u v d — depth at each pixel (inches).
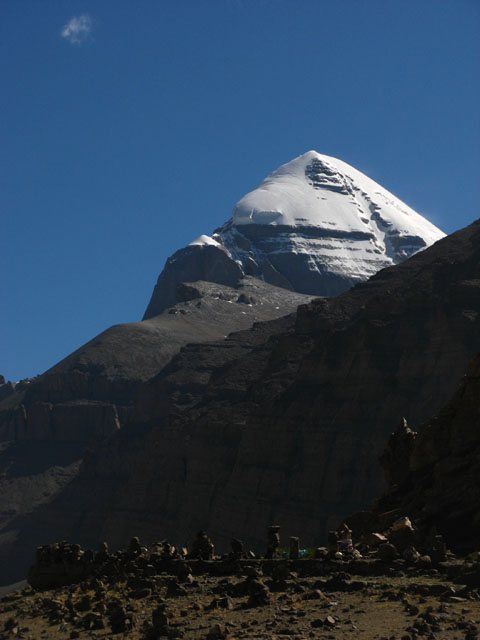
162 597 1684.3
